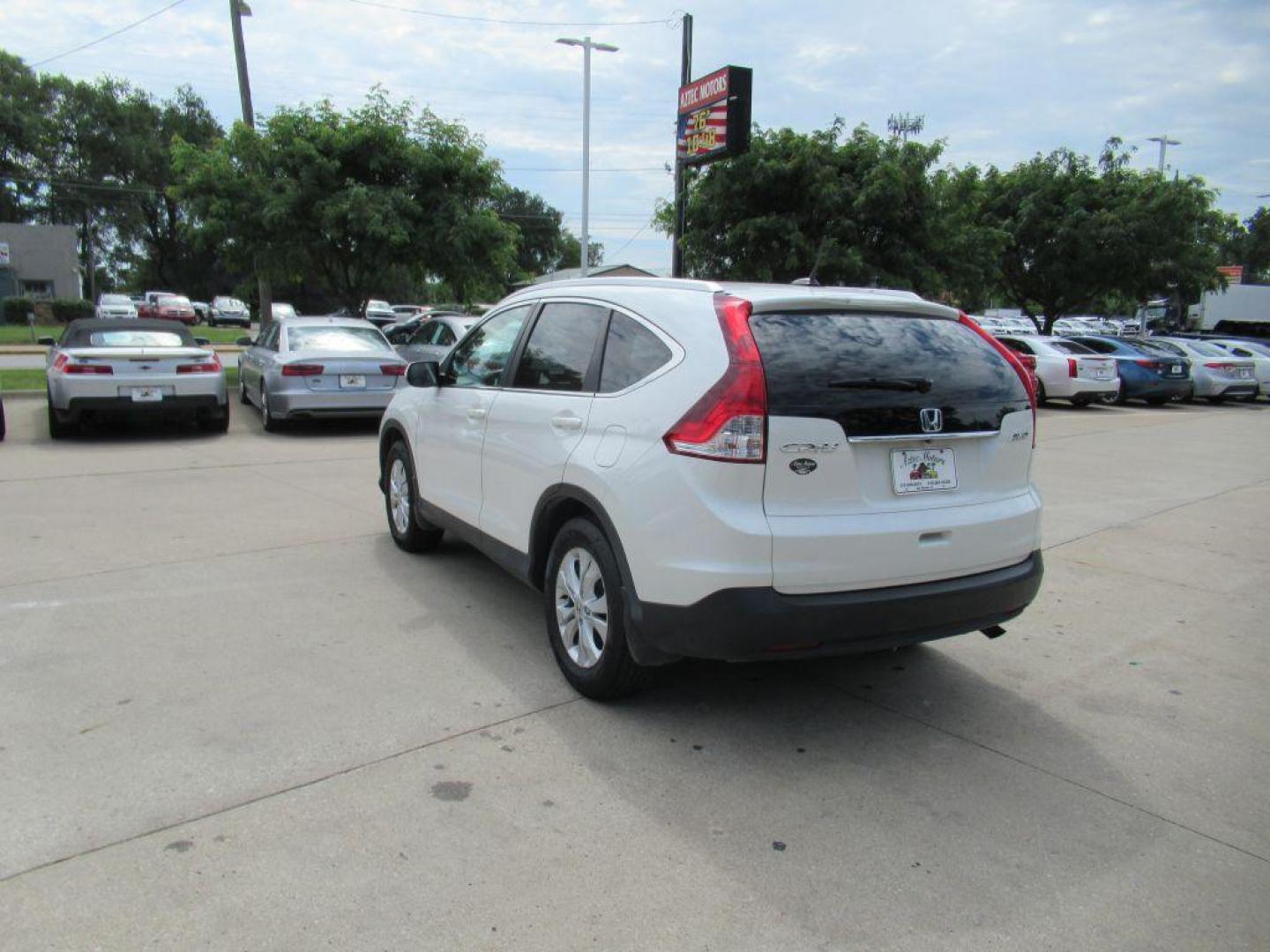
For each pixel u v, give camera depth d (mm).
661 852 2805
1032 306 26328
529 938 2402
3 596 4949
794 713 3814
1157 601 5457
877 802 3131
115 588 5129
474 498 4824
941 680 4215
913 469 3428
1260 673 4375
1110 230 21859
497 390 4641
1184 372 19516
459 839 2830
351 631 4570
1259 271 70312
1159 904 2625
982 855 2842
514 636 4574
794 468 3195
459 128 16453
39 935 2346
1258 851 2902
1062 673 4336
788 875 2707
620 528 3484
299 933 2393
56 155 63906
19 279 50625
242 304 51000
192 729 3482
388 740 3455
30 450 9781
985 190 21359
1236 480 9875
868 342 3457
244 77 17406
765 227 16500
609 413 3652
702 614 3205
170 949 2314
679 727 3648
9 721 3504
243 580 5340
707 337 3332
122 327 11156
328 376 10969
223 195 15547
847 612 3246
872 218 16656
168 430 11570
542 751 3414
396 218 15094
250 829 2846
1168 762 3473
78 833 2789
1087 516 7871
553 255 85875
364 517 6941
